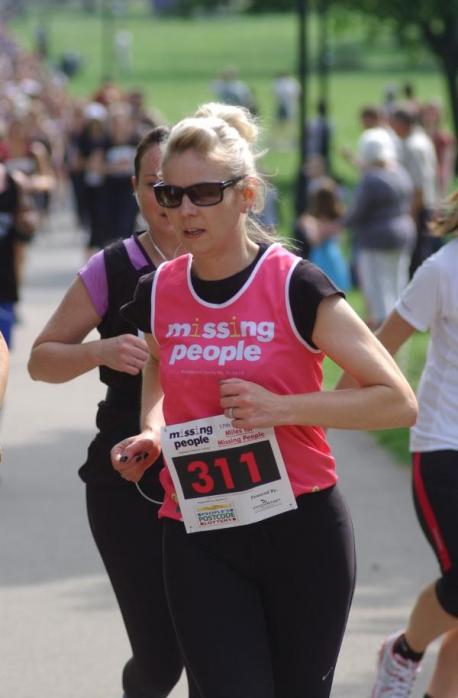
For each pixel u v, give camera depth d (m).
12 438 26.09
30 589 17.36
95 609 16.64
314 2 81.94
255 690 9.59
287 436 9.78
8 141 42.88
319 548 9.85
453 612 12.27
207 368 9.70
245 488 9.80
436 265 12.11
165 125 11.77
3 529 19.97
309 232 39.31
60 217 75.12
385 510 20.91
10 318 23.50
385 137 35.44
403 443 25.23
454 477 12.06
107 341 11.19
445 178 51.22
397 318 12.31
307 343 9.67
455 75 73.56
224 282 9.71
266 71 187.88
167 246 11.80
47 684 14.30
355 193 35.38
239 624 9.76
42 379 11.66
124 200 46.97
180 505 9.94
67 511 20.95
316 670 9.96
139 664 12.00
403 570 17.98
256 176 9.62
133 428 11.76
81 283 11.77
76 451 25.08
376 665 14.76
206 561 9.91
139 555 11.62
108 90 75.00
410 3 71.88
